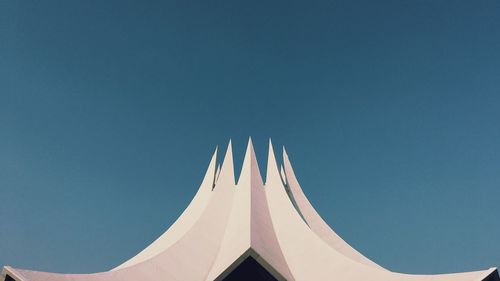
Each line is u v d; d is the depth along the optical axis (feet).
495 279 54.39
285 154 101.76
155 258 63.31
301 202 92.02
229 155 95.91
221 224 77.71
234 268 53.88
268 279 58.95
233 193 87.76
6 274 49.01
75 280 53.16
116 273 57.67
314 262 64.44
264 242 61.00
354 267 61.57
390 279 58.34
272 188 85.46
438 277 57.36
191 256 67.00
